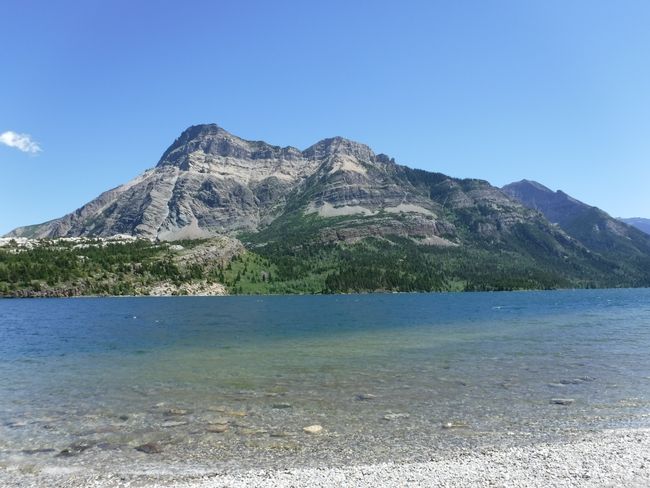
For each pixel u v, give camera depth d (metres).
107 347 56.25
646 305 158.00
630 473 17.23
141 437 22.00
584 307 147.00
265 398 29.11
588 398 28.47
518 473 17.27
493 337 63.25
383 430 22.73
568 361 42.00
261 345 56.84
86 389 32.03
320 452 19.92
